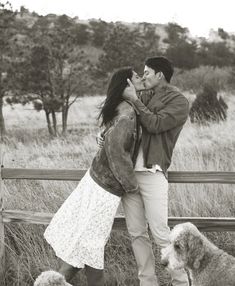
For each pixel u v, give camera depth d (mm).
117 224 4988
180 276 4504
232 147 8828
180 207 5930
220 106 13398
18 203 6059
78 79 16297
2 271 5227
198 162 7090
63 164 8031
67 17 46000
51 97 15570
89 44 42781
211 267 4055
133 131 4305
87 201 4359
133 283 5160
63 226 4422
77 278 5219
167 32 52438
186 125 11812
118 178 4234
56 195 6160
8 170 5199
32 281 5223
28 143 11625
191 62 31016
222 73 26594
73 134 13766
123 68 4461
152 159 4375
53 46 16250
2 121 15977
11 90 16281
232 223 4906
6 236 5598
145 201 4484
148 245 4625
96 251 4305
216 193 6125
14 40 16781
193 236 4070
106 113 4395
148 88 4543
